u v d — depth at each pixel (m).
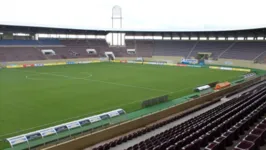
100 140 18.41
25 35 83.25
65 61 78.12
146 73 55.34
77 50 87.19
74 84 40.91
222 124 14.02
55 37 89.62
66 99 30.92
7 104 28.36
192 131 14.55
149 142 13.53
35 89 36.59
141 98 31.97
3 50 71.50
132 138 17.00
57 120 23.28
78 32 92.81
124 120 22.02
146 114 24.06
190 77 50.06
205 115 20.19
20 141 16.59
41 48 80.00
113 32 95.00
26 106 27.69
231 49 79.50
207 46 86.06
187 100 29.75
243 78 46.19
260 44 75.94
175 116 23.25
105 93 34.50
